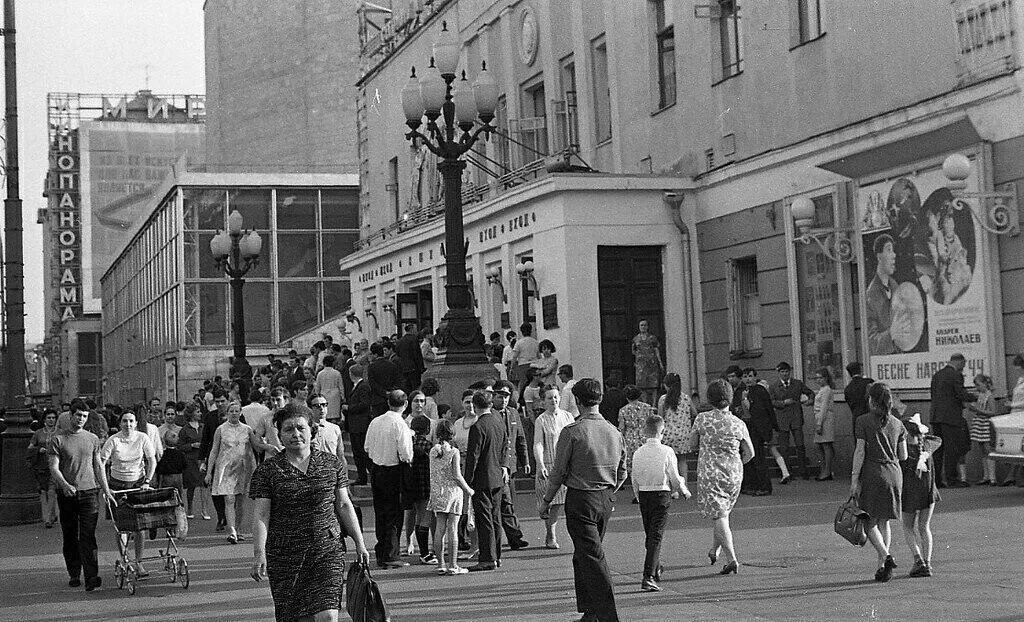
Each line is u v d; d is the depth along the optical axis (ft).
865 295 70.79
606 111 103.30
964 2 63.77
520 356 82.23
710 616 33.65
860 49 72.69
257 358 168.25
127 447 46.16
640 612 34.83
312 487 26.96
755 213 82.12
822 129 76.33
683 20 90.74
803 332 78.02
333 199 173.37
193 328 167.63
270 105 234.17
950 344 64.49
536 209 91.09
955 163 59.82
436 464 45.29
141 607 41.09
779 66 80.33
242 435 58.95
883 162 68.39
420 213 131.95
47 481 71.87
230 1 242.17
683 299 88.84
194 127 329.31
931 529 46.98
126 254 235.81
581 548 32.81
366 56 159.63
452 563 45.09
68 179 327.26
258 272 170.40
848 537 37.73
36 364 469.98
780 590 37.04
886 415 37.29
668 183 88.33
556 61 108.58
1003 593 34.22
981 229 62.03
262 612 38.99
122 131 324.60
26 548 61.00
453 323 65.82
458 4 126.41
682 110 91.25
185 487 72.13
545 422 51.44
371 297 140.67
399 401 48.03
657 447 39.01
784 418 73.15
